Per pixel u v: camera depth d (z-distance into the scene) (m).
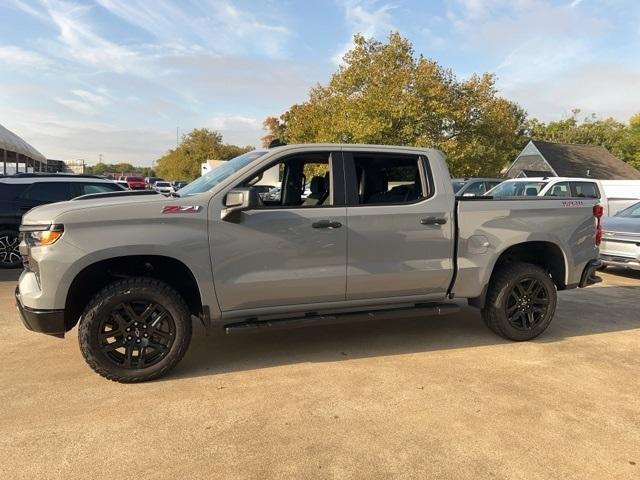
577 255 5.44
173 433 3.33
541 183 12.24
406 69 25.84
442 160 4.99
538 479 2.88
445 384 4.15
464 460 3.05
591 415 3.65
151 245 4.00
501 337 5.37
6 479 2.81
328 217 4.48
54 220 3.89
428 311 4.88
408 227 4.73
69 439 3.24
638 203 9.98
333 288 4.56
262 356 4.77
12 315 6.11
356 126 25.92
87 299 4.36
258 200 4.18
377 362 4.64
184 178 77.81
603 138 60.00
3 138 17.78
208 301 4.23
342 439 3.27
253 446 3.18
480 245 4.99
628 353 4.97
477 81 27.31
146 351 4.14
